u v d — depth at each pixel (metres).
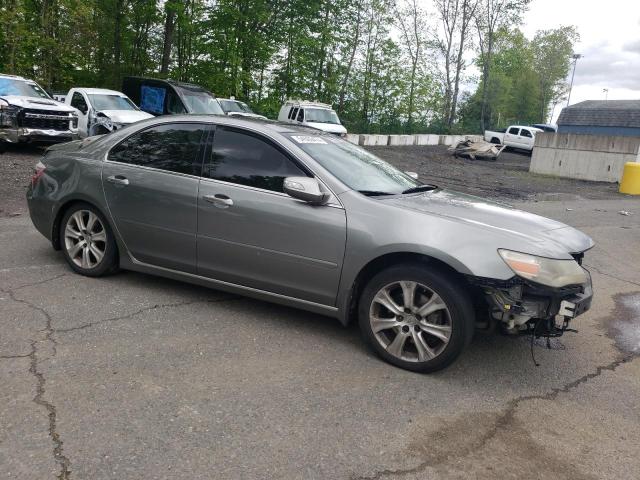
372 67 39.06
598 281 6.96
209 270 4.59
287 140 4.41
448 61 42.91
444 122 44.09
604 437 3.23
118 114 15.54
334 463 2.77
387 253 3.86
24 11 23.03
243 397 3.33
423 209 4.02
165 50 28.97
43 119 14.19
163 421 3.01
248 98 31.89
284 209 4.19
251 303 4.93
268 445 2.87
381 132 40.06
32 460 2.60
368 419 3.21
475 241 3.69
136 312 4.51
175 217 4.63
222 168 4.52
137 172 4.85
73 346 3.82
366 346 4.23
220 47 28.72
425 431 3.13
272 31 31.44
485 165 26.62
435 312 3.78
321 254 4.07
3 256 5.71
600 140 22.11
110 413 3.04
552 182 20.66
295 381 3.59
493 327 3.80
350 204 4.05
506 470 2.83
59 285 4.98
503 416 3.38
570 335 4.93
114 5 28.30
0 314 4.25
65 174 5.26
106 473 2.55
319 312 4.24
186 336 4.14
